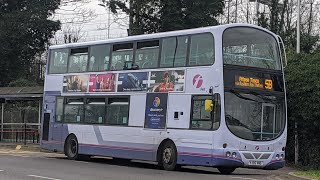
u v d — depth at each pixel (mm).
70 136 21344
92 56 20672
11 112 31406
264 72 16750
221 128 15539
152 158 17594
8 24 46031
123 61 19234
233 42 16203
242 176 16125
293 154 23438
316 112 21031
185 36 17062
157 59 17859
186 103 16609
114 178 13883
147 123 17875
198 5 37062
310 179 14508
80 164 19000
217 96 15688
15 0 47344
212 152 15641
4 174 14570
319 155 22266
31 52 48688
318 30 45406
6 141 30688
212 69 15945
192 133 16281
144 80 18219
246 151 15789
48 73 22781
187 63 16781
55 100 22219
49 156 23141
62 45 22344
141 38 18656
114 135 19141
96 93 20219
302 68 21812
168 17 37281
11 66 48000
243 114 15984
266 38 17141
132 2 37969
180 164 16672
